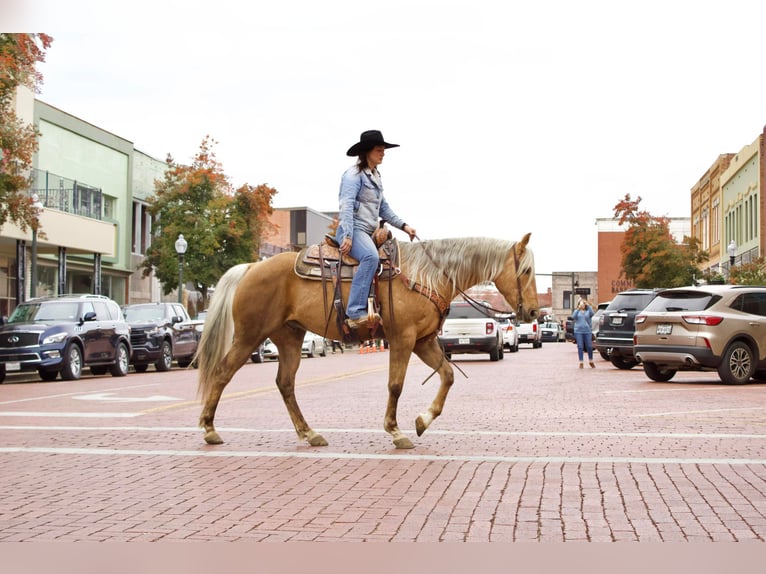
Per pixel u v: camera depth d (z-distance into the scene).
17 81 23.98
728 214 59.19
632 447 9.28
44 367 22.12
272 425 11.42
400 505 6.51
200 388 9.68
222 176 48.25
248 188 47.78
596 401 14.79
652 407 13.66
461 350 30.97
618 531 5.72
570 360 32.62
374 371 25.92
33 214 26.36
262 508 6.45
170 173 47.94
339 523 5.98
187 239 46.38
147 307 29.02
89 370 28.91
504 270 9.22
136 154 49.81
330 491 7.05
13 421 11.96
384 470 7.95
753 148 50.47
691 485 7.19
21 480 7.59
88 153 44.25
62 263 35.09
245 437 10.23
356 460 8.50
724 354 18.44
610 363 29.95
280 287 9.46
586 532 5.70
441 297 9.26
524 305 9.22
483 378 21.55
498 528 5.80
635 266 58.19
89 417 12.48
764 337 18.83
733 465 8.15
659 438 9.98
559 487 7.12
